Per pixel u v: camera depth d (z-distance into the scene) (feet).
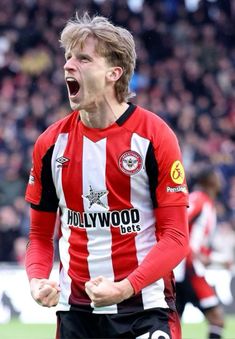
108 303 22.02
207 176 50.70
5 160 95.35
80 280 23.84
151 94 117.29
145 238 23.56
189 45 128.47
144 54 126.52
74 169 23.57
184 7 133.39
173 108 113.09
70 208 23.88
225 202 96.32
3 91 115.85
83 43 22.84
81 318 23.91
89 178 23.43
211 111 116.26
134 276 22.44
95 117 23.39
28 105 111.55
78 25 23.04
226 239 81.05
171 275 24.08
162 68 123.85
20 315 71.77
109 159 23.30
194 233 48.91
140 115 23.61
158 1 132.77
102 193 23.40
